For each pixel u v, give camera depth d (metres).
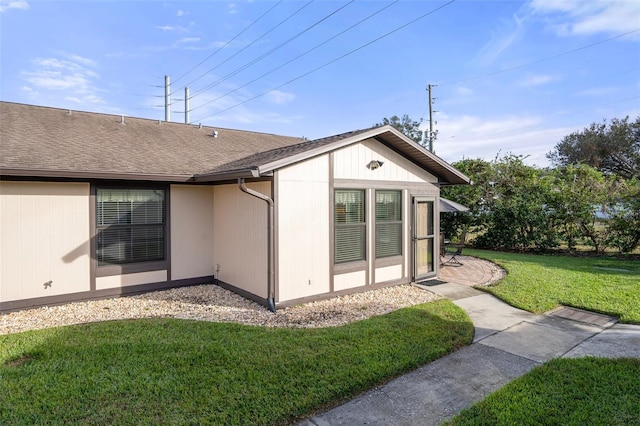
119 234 7.21
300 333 4.97
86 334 4.94
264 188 6.52
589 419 3.02
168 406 3.17
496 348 4.62
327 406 3.31
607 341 4.82
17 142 6.77
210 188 8.22
